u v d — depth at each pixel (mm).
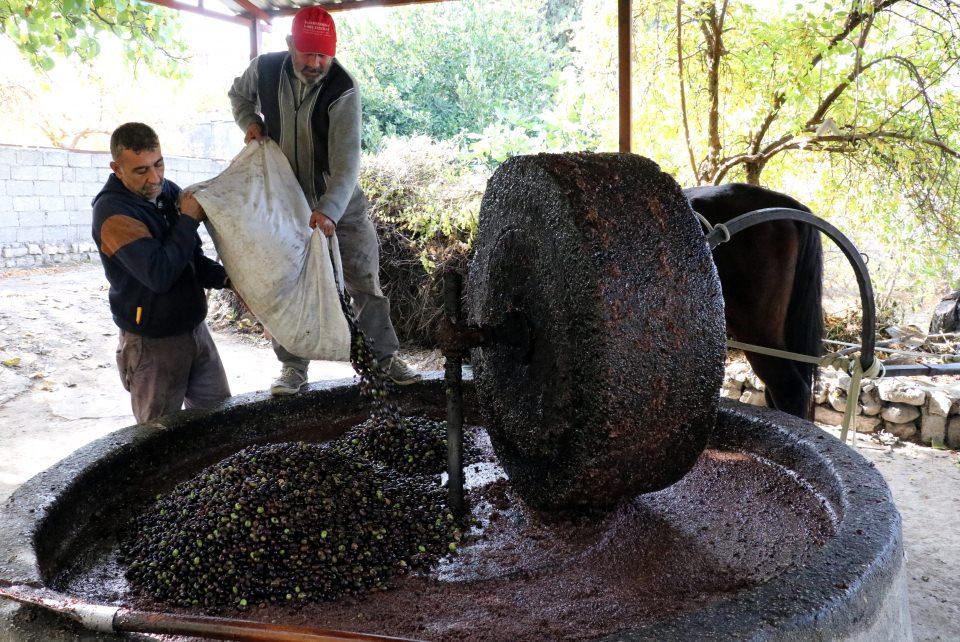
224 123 19688
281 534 2105
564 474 2129
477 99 13070
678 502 2510
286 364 3244
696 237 2031
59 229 12148
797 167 6637
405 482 2596
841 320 6367
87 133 17156
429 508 2441
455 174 8109
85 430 5453
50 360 7066
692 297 1996
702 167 6680
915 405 4805
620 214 1983
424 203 7359
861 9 5551
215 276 3184
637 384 1942
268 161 2961
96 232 2746
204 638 1493
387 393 3062
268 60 3293
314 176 3344
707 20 6246
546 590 1997
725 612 1495
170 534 2170
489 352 2574
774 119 6336
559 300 2059
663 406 1978
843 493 2127
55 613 1586
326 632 1475
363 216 3518
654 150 6949
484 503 2549
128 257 2631
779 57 6109
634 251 1955
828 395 5090
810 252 3576
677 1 6168
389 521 2293
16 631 1554
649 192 2037
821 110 6121
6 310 8148
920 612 2947
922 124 5781
